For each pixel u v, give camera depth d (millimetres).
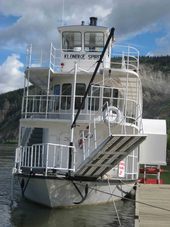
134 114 21797
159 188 22562
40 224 15531
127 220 16469
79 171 17312
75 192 17438
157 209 16016
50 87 22688
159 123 26016
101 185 17953
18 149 20469
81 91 21188
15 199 21672
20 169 19844
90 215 17000
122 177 19984
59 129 20328
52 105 21953
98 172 18000
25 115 20953
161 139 25219
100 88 20953
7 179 32875
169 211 15641
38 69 20750
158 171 27891
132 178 20875
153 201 18156
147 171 28000
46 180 16750
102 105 20391
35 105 23156
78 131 20062
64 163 19953
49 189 16969
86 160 16766
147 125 25578
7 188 27297
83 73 20859
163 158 25078
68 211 17531
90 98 20172
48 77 20781
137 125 20828
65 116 21078
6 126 187125
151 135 25219
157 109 195500
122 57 21422
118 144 16281
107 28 21938
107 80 21281
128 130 19859
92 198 18188
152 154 25109
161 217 14477
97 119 19672
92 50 22141
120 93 21797
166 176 39750
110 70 20203
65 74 21172
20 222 15828
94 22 23094
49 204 17453
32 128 23875
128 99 21344
